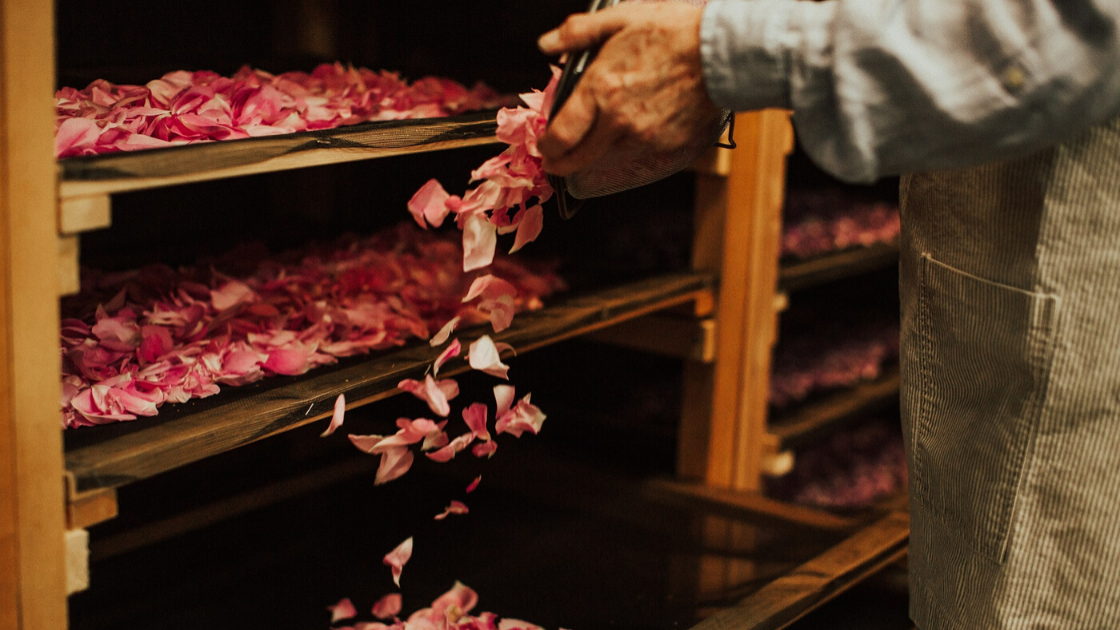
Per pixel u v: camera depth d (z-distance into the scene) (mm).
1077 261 875
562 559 1639
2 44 810
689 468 1999
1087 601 934
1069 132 772
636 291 1685
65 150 963
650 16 841
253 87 1229
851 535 1622
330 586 1545
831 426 2234
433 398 1159
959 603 1018
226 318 1303
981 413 972
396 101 1506
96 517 948
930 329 1023
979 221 940
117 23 1656
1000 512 955
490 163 1078
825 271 2117
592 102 847
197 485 1812
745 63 820
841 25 793
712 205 1868
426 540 1702
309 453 1942
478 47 1992
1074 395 896
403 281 1566
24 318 861
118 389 1069
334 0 1901
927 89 770
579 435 2174
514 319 1462
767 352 1981
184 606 1476
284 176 1971
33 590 907
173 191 1796
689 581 1568
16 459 876
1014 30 755
